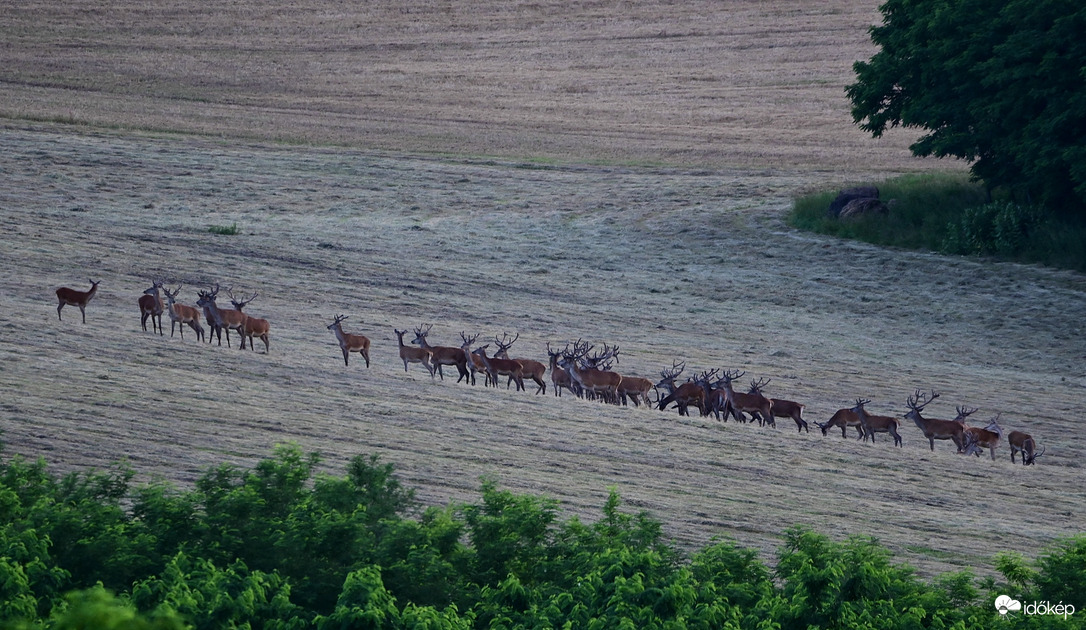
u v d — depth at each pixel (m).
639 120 89.25
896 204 61.22
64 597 16.48
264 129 82.25
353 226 60.56
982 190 61.81
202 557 18.14
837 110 91.56
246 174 69.62
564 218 63.50
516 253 57.00
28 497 20.05
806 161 77.19
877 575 18.16
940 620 17.47
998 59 54.06
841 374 42.09
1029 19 54.22
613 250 58.00
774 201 65.75
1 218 54.34
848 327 48.12
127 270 47.62
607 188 69.56
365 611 15.84
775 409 35.22
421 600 18.02
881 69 61.03
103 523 18.67
